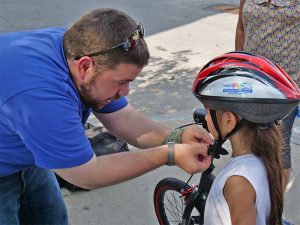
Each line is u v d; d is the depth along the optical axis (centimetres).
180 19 899
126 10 985
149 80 586
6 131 179
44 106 165
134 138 234
